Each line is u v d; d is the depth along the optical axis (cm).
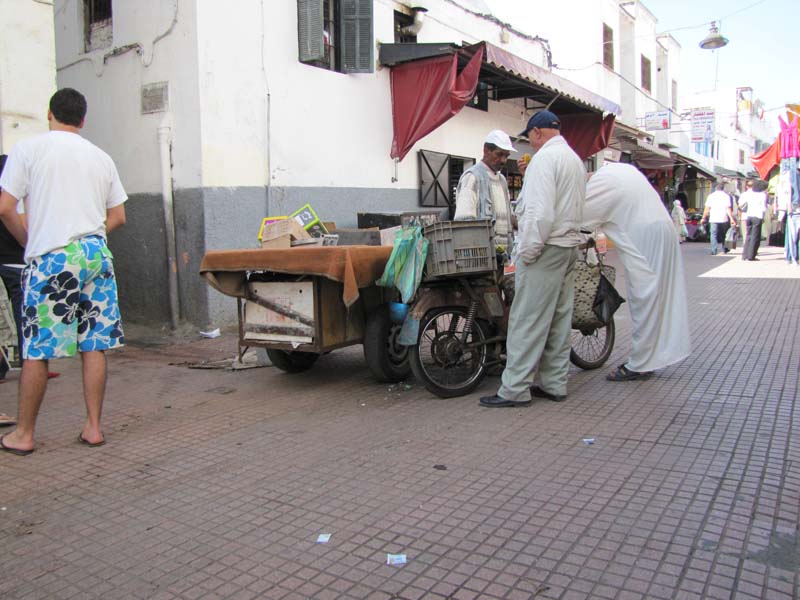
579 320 533
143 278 838
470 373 515
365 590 247
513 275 527
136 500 333
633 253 516
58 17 919
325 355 670
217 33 775
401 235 475
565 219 447
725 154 4322
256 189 831
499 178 557
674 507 304
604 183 525
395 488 336
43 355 391
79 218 389
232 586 253
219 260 524
